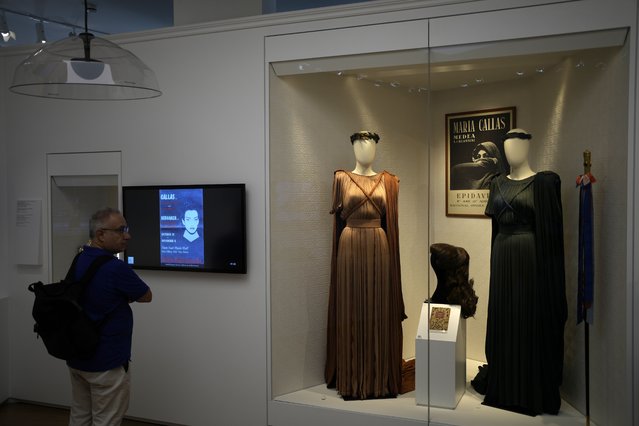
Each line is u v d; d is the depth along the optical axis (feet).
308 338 14.29
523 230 12.34
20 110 15.84
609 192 11.68
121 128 14.87
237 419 13.93
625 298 11.45
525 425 12.31
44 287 10.55
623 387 11.53
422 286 13.21
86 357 10.53
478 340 12.88
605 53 11.46
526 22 11.68
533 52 11.81
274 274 13.67
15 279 16.08
